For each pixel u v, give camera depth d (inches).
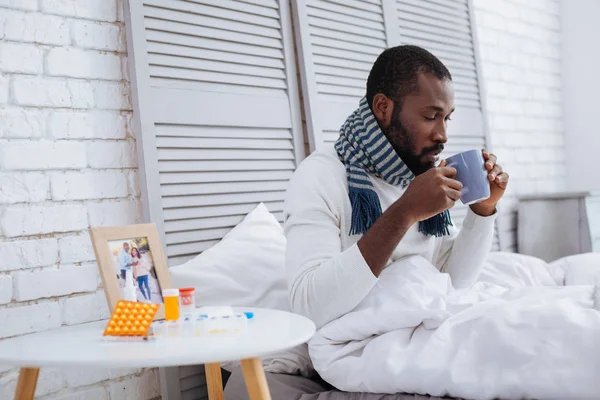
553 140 138.5
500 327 48.4
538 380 45.4
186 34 71.6
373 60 93.9
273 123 79.1
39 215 61.0
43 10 62.2
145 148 66.5
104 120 66.0
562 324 46.9
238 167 74.9
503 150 124.3
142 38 67.7
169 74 69.6
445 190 52.0
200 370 68.5
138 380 66.7
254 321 48.3
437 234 63.8
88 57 65.2
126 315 44.2
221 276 65.9
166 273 54.1
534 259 89.0
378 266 52.9
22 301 59.5
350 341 55.2
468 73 112.3
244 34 77.5
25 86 60.7
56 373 61.1
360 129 60.9
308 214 58.0
